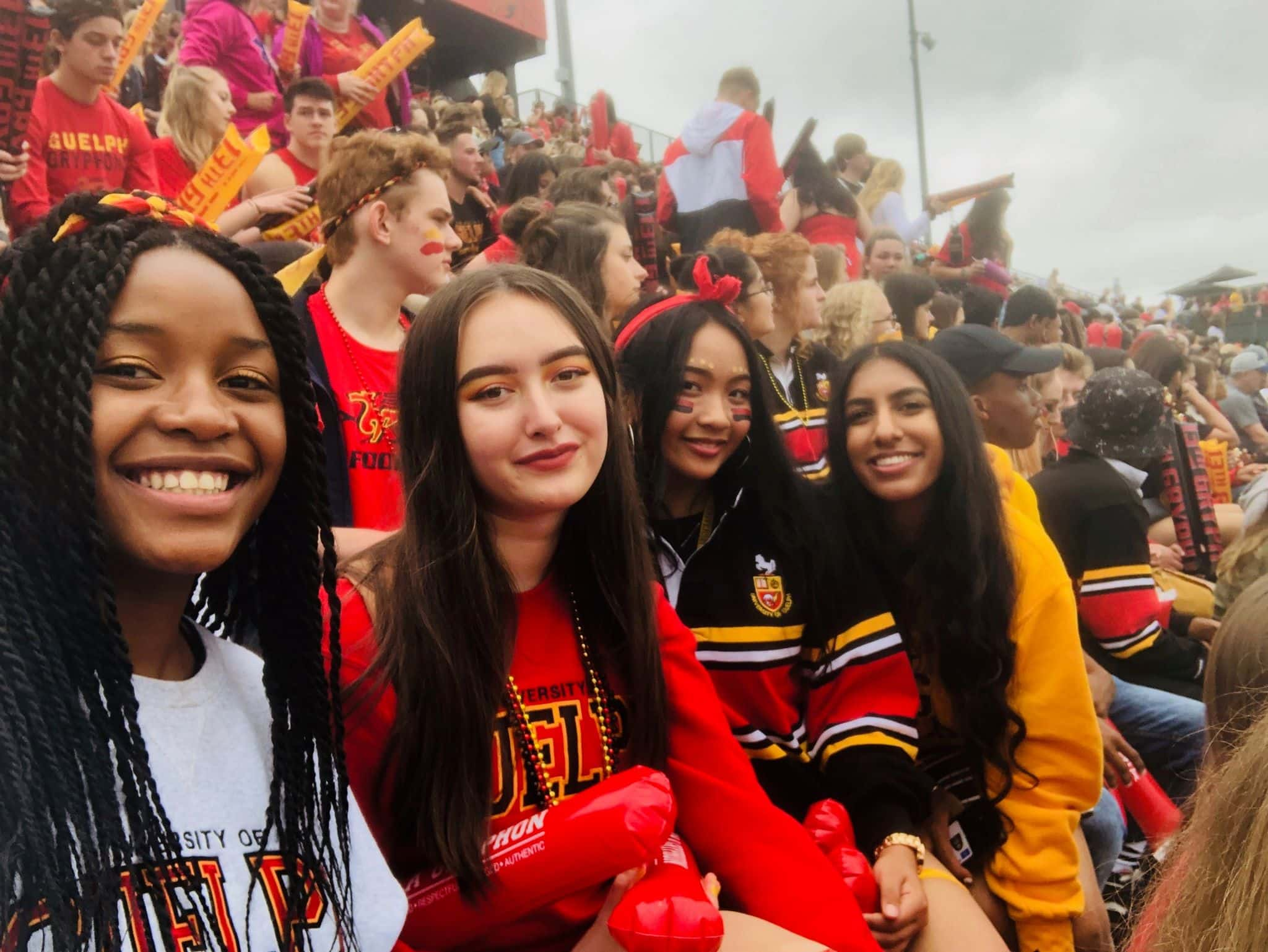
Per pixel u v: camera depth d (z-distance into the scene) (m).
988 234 4.22
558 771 0.83
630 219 2.41
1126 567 1.62
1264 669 0.85
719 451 1.16
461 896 0.75
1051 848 1.20
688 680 0.93
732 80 2.99
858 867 1.01
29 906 0.48
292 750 0.60
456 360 0.78
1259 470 3.74
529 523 0.83
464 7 6.91
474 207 2.57
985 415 1.76
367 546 1.00
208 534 0.54
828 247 2.76
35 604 0.50
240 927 0.54
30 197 1.89
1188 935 0.48
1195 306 13.43
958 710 1.25
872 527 1.28
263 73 2.56
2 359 0.51
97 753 0.50
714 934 0.71
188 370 0.54
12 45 1.49
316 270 1.49
